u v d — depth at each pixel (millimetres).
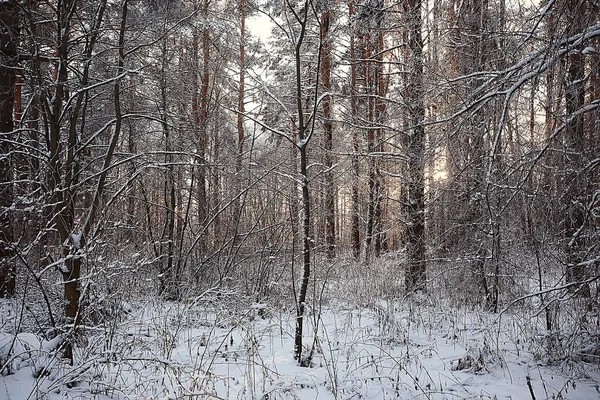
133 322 5816
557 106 5762
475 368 5785
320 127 11219
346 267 11703
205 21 10273
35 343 4973
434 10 9734
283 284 8859
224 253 10484
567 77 5531
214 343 6504
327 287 9344
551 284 7348
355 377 5430
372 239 14414
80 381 4723
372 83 13906
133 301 8117
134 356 5234
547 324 6340
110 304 6285
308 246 5961
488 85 6902
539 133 6469
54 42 6000
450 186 8734
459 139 7535
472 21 7996
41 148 6977
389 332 6945
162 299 8484
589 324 6000
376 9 10430
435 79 8664
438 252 9852
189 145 10883
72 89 7203
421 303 8938
